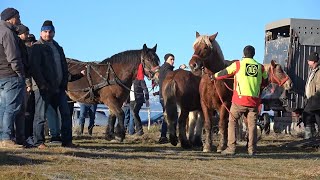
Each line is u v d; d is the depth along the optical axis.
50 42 10.15
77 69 13.12
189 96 12.35
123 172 6.97
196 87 12.38
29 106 11.03
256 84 10.09
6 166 7.01
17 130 9.52
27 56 9.29
